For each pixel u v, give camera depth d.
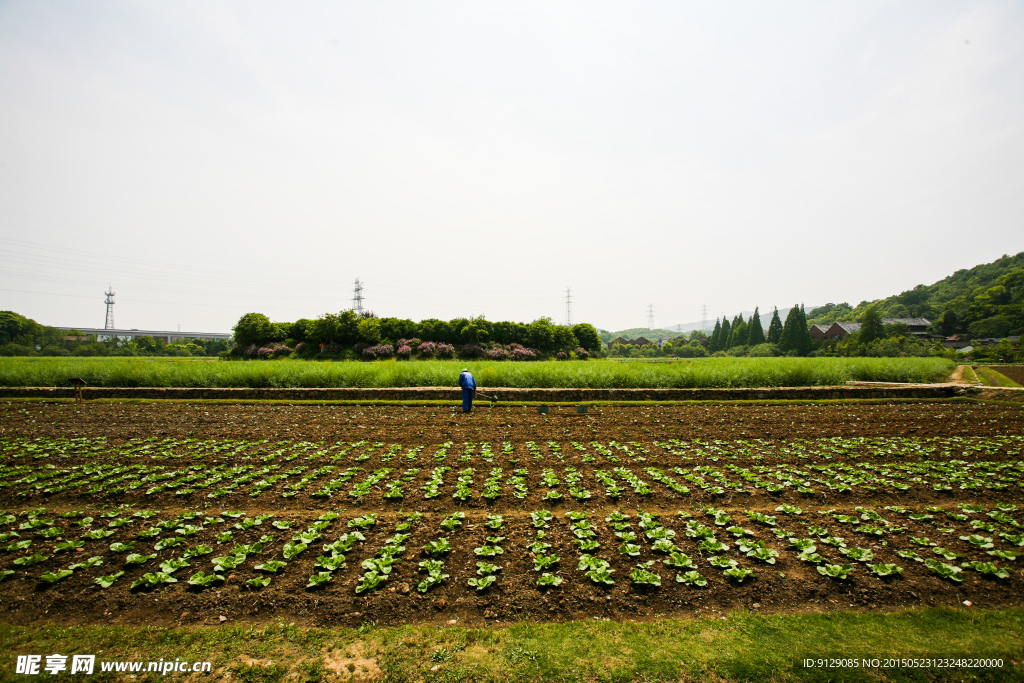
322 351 41.81
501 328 44.94
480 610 4.54
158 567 5.21
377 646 4.04
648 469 8.45
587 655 3.91
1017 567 5.15
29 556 5.32
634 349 93.38
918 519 6.31
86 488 7.66
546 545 5.56
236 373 20.03
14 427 12.43
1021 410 15.20
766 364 23.75
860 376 24.75
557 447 10.14
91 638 4.11
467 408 14.95
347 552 5.51
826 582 4.88
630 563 5.28
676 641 4.08
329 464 9.05
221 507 6.91
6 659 3.83
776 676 3.65
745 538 5.84
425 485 7.78
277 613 4.47
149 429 12.20
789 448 10.19
